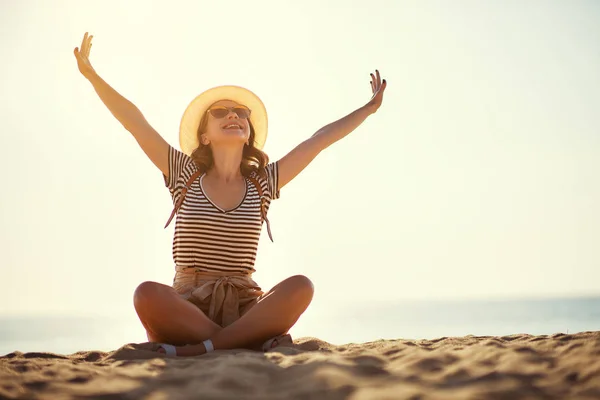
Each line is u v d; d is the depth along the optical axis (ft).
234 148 15.60
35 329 146.20
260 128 17.84
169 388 8.44
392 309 211.82
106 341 111.65
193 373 9.11
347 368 8.91
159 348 12.40
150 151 15.58
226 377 8.57
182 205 15.06
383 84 18.15
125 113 15.67
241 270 14.70
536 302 237.45
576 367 8.72
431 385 8.18
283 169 16.01
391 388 7.88
